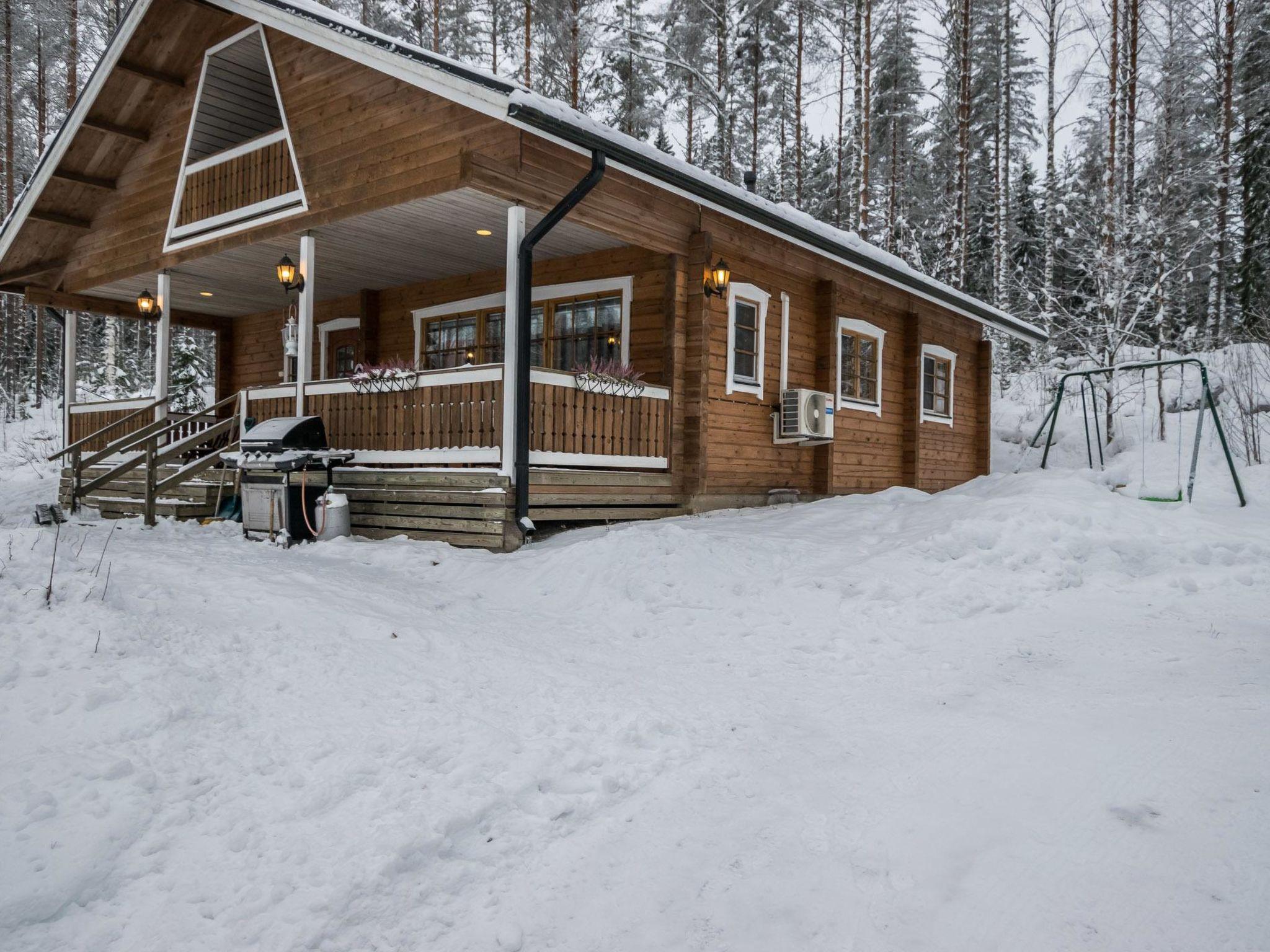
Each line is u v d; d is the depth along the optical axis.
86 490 10.55
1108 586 6.05
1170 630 4.89
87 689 3.37
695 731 3.79
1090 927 2.14
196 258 11.30
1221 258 22.83
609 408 9.05
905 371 14.42
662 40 20.38
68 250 13.66
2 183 25.14
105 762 2.99
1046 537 6.82
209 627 4.33
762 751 3.57
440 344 12.63
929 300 14.71
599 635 5.46
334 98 9.62
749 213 9.66
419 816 2.88
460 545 8.16
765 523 8.80
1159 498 9.28
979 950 2.10
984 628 5.28
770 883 2.52
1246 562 6.39
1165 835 2.54
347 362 13.90
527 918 2.41
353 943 2.29
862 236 18.33
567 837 2.87
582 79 21.14
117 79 11.46
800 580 6.38
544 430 8.31
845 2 19.66
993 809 2.83
